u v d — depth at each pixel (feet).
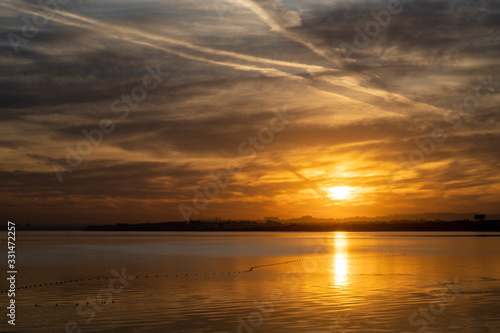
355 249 302.66
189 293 107.34
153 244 403.95
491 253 249.34
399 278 133.59
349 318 78.74
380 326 73.46
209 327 73.77
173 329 72.95
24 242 456.45
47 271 160.15
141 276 144.05
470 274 143.84
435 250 282.56
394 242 425.69
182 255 246.27
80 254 256.32
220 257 229.45
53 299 100.94
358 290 109.91
